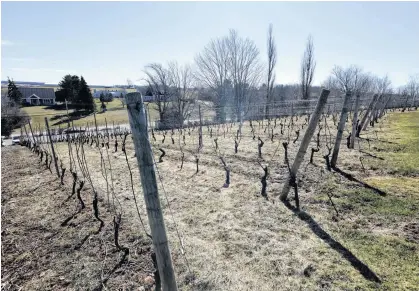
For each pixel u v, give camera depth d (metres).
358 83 51.03
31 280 3.21
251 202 5.15
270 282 2.91
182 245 3.65
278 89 50.22
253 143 11.73
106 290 2.93
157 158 10.49
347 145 9.02
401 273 2.86
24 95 51.78
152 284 2.96
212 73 38.25
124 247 3.67
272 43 32.97
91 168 9.52
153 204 2.11
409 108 24.80
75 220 4.89
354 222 4.03
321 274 2.96
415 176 5.66
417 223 3.84
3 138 31.05
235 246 3.65
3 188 7.49
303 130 14.36
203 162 8.91
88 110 43.12
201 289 2.87
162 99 40.31
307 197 5.11
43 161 12.14
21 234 4.46
